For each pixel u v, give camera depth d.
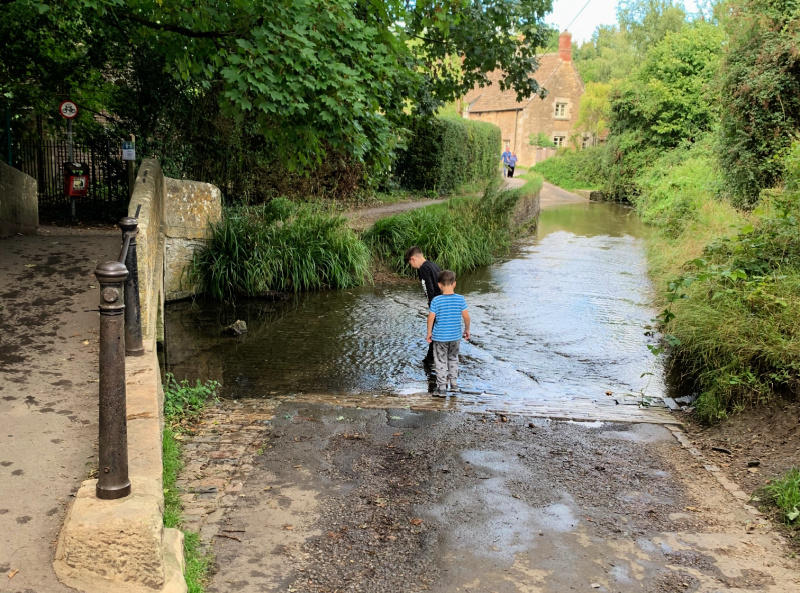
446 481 4.26
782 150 12.10
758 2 13.56
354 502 3.91
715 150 15.78
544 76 47.75
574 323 9.09
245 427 5.11
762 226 8.06
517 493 4.12
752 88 13.27
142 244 5.25
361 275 11.47
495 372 7.04
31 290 6.34
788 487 4.02
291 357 7.38
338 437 4.96
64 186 12.52
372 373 6.92
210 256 10.12
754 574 3.26
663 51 28.44
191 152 13.10
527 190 21.11
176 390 5.90
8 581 2.43
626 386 6.69
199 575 3.03
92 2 6.46
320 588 3.03
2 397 4.04
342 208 16.11
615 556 3.41
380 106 9.05
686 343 7.02
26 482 3.11
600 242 17.77
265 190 14.72
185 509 3.69
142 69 12.05
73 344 5.03
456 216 14.51
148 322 5.30
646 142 29.70
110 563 2.50
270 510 3.75
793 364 5.43
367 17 8.36
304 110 7.18
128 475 2.79
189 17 6.93
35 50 12.23
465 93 12.52
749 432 5.19
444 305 6.24
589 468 4.58
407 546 3.44
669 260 11.96
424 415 5.55
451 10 9.48
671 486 4.32
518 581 3.15
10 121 13.06
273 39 6.43
